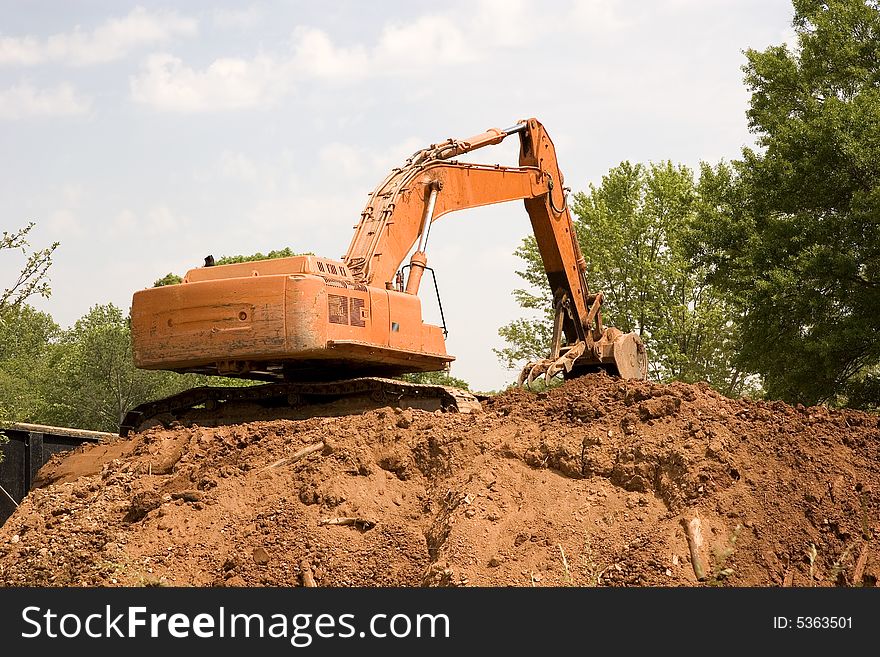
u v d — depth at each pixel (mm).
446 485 9773
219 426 12289
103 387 45094
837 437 10734
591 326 17000
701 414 10375
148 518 9570
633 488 9289
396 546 9156
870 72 29469
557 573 8375
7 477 15922
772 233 27531
